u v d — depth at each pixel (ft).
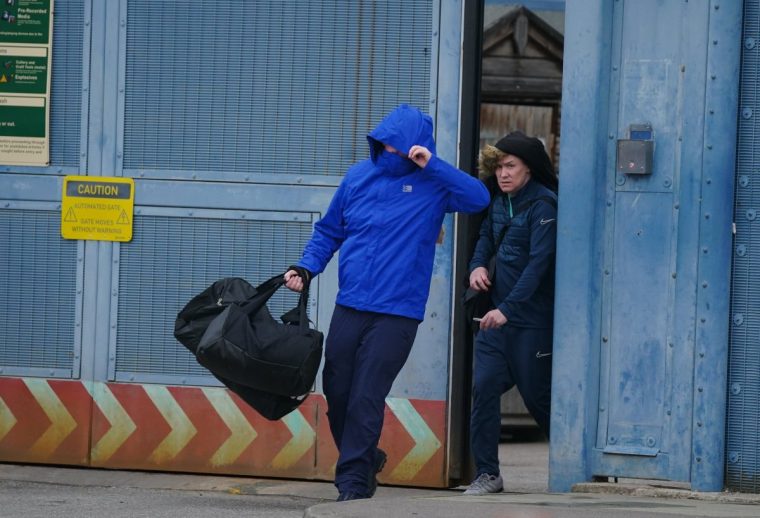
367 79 90.84
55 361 94.12
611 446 82.99
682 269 81.76
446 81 89.97
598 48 82.79
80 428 93.71
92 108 93.56
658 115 82.23
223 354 74.38
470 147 89.76
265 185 91.86
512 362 85.51
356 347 77.05
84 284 93.76
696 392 81.41
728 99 80.64
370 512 68.90
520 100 172.55
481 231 87.25
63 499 84.28
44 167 94.02
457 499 75.87
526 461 127.03
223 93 92.27
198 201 92.53
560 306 83.35
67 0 93.66
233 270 92.38
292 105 91.66
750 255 80.89
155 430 92.99
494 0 172.04
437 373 90.02
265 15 91.71
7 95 94.17
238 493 88.28
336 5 90.99
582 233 82.99
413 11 90.27
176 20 92.63
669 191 82.07
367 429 75.97
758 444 80.84
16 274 94.43
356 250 76.84
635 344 82.69
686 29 81.61
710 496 79.92
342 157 91.30
